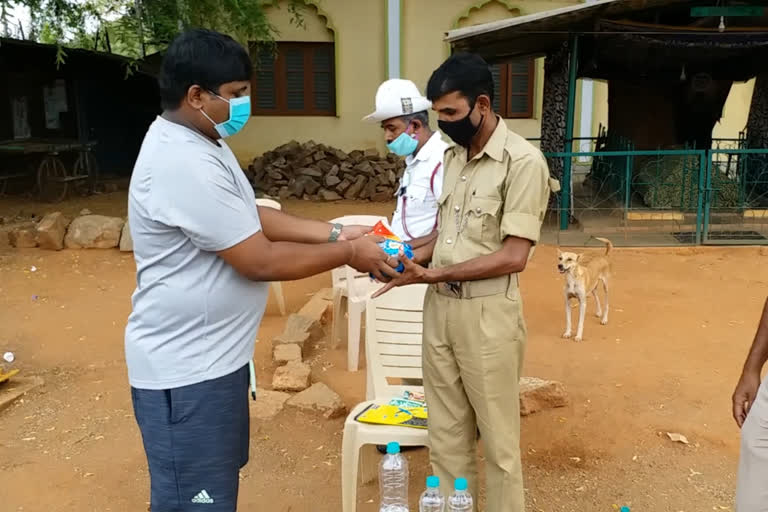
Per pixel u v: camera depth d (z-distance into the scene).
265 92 15.10
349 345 5.16
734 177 11.34
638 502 3.43
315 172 13.84
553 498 3.47
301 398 4.54
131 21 10.48
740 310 6.62
